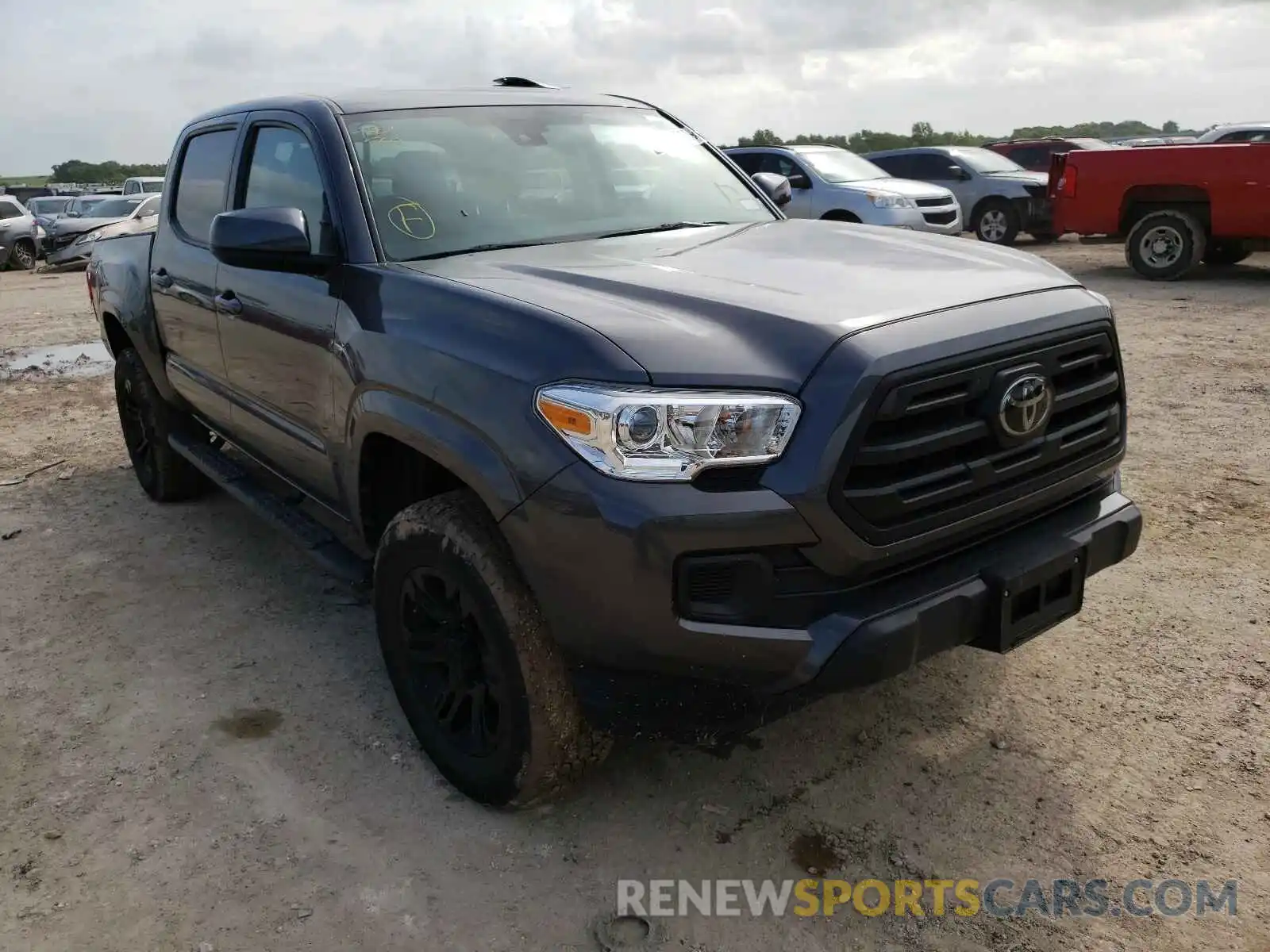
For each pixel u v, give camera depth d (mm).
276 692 3434
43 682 3525
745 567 2215
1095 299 2791
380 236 3111
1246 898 2363
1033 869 2490
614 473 2205
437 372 2578
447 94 3756
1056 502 2752
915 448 2271
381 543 2869
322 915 2406
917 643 2303
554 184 3545
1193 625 3586
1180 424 5867
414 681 2932
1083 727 3043
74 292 15742
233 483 4207
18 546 4805
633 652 2301
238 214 3020
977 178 15633
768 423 2180
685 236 3383
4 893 2500
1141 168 11461
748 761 2953
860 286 2627
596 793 2830
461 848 2629
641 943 2299
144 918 2408
